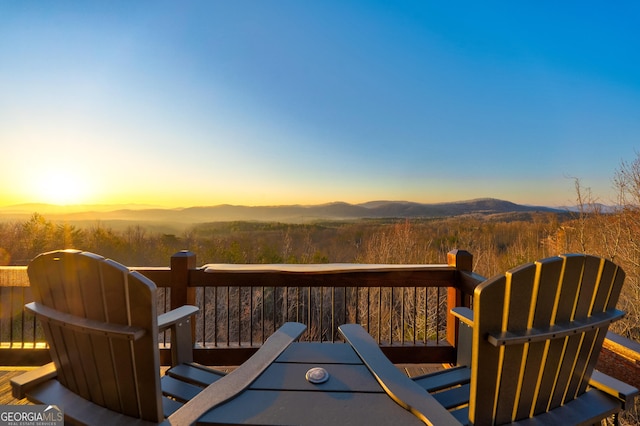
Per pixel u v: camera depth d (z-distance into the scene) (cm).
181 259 240
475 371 99
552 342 105
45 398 111
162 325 149
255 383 107
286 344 137
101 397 106
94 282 99
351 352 133
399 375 110
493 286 96
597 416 109
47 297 112
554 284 103
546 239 1315
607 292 116
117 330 94
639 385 123
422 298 925
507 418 105
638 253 920
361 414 89
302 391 102
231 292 1155
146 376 96
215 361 242
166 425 85
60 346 112
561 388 112
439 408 89
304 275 248
